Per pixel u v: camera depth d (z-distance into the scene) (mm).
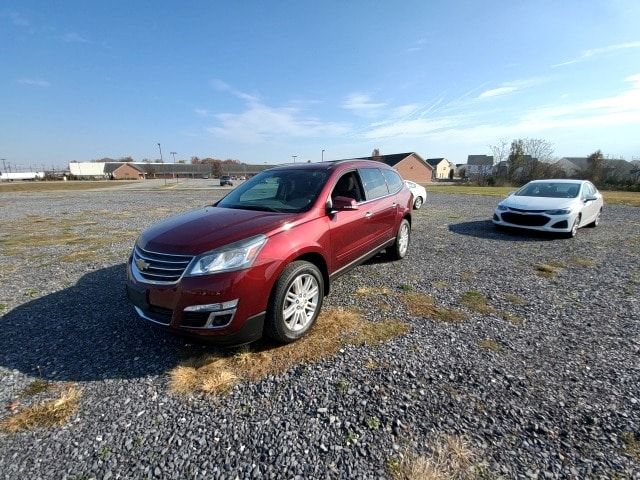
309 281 3297
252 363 2838
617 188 35250
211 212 3715
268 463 1899
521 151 44125
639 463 1879
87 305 4121
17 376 2717
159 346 3143
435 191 27531
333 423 2180
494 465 1863
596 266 5664
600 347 3072
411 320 3600
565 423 2164
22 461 1928
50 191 33906
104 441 2068
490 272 5301
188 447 2018
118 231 9352
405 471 1831
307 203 3658
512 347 3068
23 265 5914
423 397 2406
